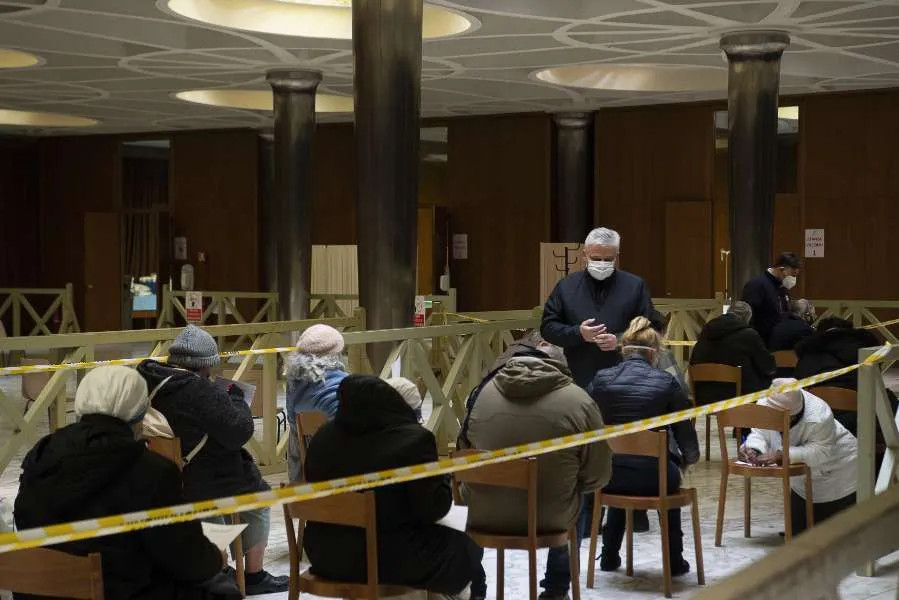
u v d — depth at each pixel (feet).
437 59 47.88
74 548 11.25
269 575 18.22
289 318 55.36
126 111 64.69
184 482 16.89
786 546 4.96
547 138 64.95
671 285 61.98
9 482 26.45
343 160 69.72
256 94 63.36
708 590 4.47
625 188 63.16
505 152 65.92
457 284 67.56
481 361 28.76
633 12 38.73
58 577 10.48
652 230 62.54
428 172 77.87
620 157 63.21
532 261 65.46
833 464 20.34
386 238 33.35
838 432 20.52
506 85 55.52
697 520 18.48
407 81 32.96
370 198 33.35
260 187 71.77
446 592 13.80
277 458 28.02
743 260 45.29
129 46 45.80
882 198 57.31
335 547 13.55
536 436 15.46
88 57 47.34
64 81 53.93
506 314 43.39
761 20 41.09
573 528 16.58
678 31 42.75
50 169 77.41
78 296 77.15
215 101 62.34
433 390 26.73
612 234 21.75
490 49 45.44
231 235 72.02
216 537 14.01
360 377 13.57
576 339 21.30
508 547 15.40
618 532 19.27
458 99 59.82
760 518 23.09
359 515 12.96
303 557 20.15
